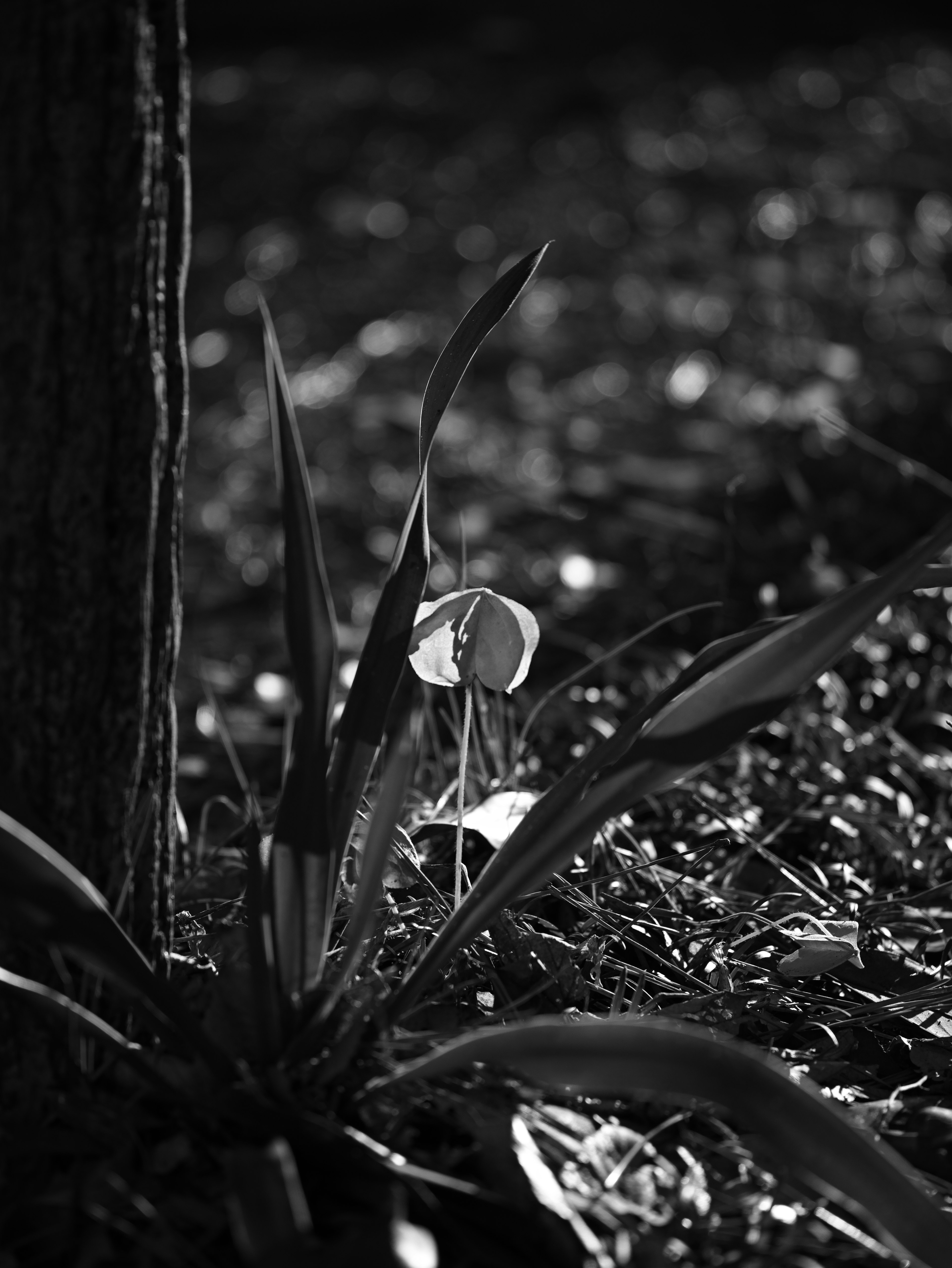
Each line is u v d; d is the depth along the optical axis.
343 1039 0.78
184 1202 0.77
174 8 0.79
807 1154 0.73
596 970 0.85
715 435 1.91
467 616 0.80
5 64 0.77
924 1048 0.84
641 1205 0.77
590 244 3.08
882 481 1.44
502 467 1.90
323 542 1.64
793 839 0.97
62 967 0.78
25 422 0.77
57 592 0.78
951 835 0.95
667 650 1.15
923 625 1.08
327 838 0.77
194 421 2.11
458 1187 0.76
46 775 0.79
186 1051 0.78
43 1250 0.76
